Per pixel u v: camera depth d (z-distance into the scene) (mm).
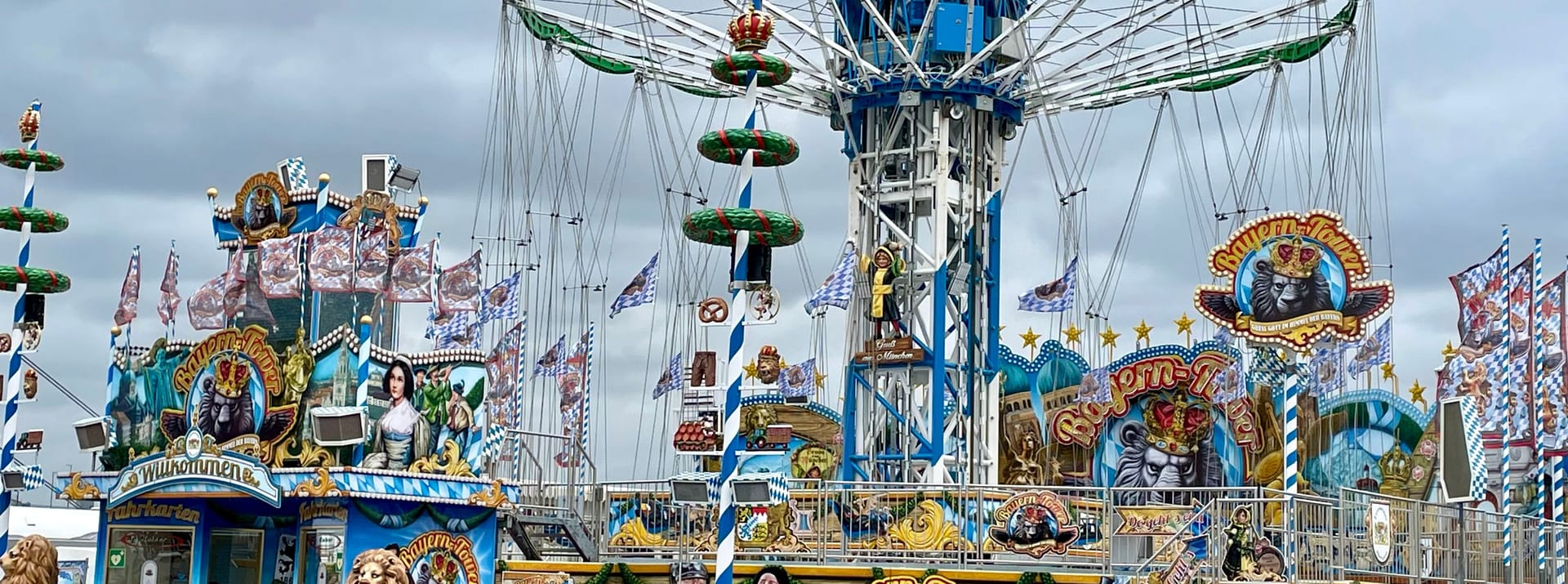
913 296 42750
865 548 36031
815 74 43406
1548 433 44375
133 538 38125
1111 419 45094
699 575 34875
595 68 47094
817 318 53844
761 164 27938
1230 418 44281
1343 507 32188
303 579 36125
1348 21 42750
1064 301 45562
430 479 35969
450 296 37656
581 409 46688
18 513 59406
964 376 43000
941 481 40906
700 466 46812
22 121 38906
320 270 35938
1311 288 33125
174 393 37438
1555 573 41875
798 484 40969
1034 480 45469
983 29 43625
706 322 29156
